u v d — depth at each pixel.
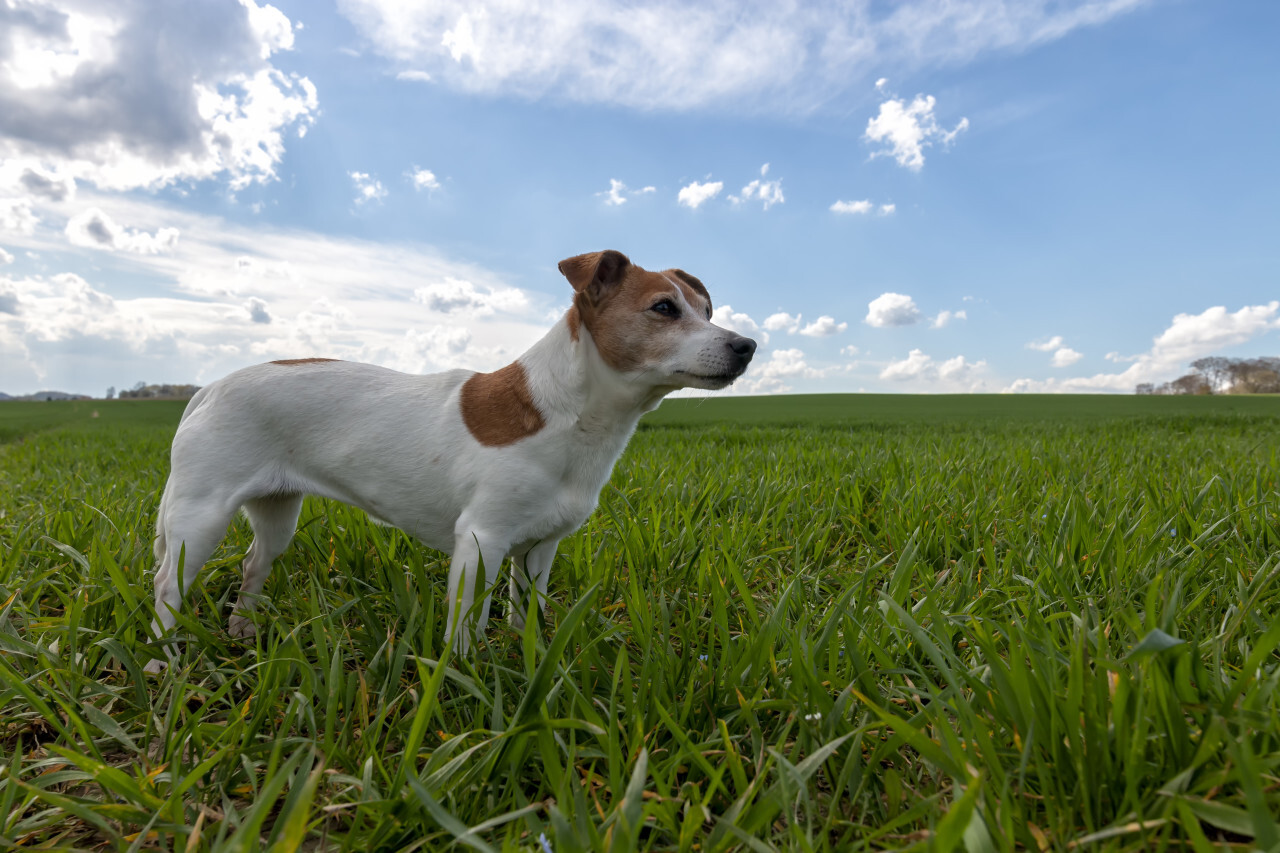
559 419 0.59
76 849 0.35
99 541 0.64
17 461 1.74
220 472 0.59
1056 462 1.24
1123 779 0.34
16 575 0.66
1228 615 0.52
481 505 0.57
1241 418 3.73
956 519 0.81
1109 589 0.58
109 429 3.83
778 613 0.49
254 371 0.62
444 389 0.63
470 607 0.50
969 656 0.50
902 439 2.19
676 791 0.39
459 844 0.34
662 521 0.79
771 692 0.46
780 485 1.02
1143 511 0.75
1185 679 0.37
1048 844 0.32
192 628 0.51
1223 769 0.34
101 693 0.46
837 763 0.39
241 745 0.40
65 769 0.41
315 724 0.42
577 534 0.81
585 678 0.44
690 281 0.74
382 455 0.60
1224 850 0.29
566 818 0.32
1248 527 0.70
